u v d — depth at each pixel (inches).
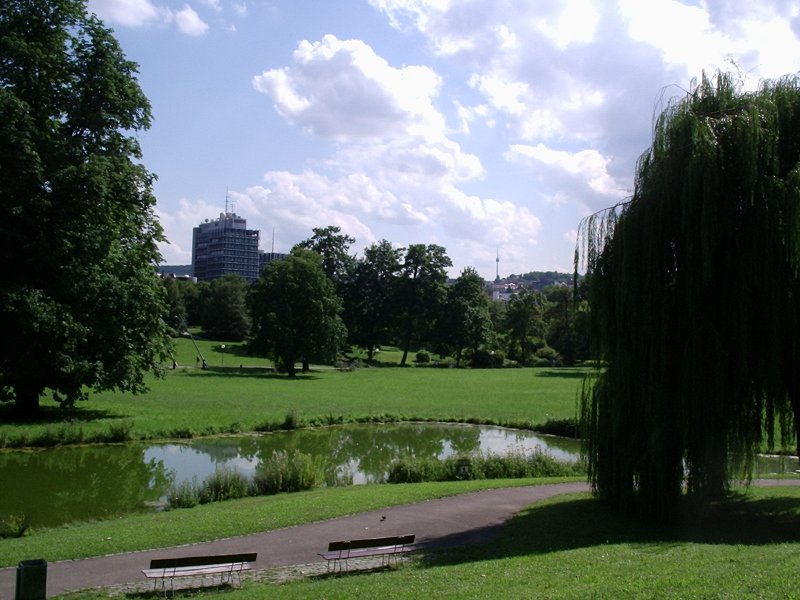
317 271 3371.1
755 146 643.5
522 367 4463.6
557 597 372.2
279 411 1797.5
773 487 897.5
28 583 427.2
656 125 700.0
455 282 4648.1
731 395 667.4
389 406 2036.2
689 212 655.1
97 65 1423.5
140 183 1481.3
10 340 1295.5
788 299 650.2
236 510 757.3
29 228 1342.3
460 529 671.1
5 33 1318.9
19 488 976.9
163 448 1323.8
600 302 727.1
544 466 1117.1
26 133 1269.7
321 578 514.6
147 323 1546.5
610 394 724.0
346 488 944.9
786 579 373.4
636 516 700.0
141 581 504.1
